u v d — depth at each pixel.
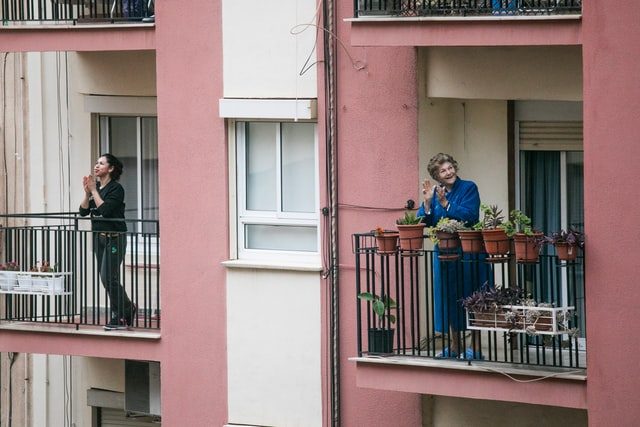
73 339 27.75
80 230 28.33
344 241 26.09
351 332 26.09
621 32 23.27
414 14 24.45
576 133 25.56
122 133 29.59
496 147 25.89
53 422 30.34
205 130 26.95
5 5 27.92
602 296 23.50
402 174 25.64
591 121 23.48
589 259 23.56
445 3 24.28
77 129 29.77
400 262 25.41
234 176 26.92
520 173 25.94
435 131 25.94
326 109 26.06
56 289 27.84
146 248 29.41
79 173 29.80
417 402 25.77
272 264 26.50
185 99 27.03
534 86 24.75
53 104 29.94
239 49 26.61
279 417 26.73
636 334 23.39
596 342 23.55
